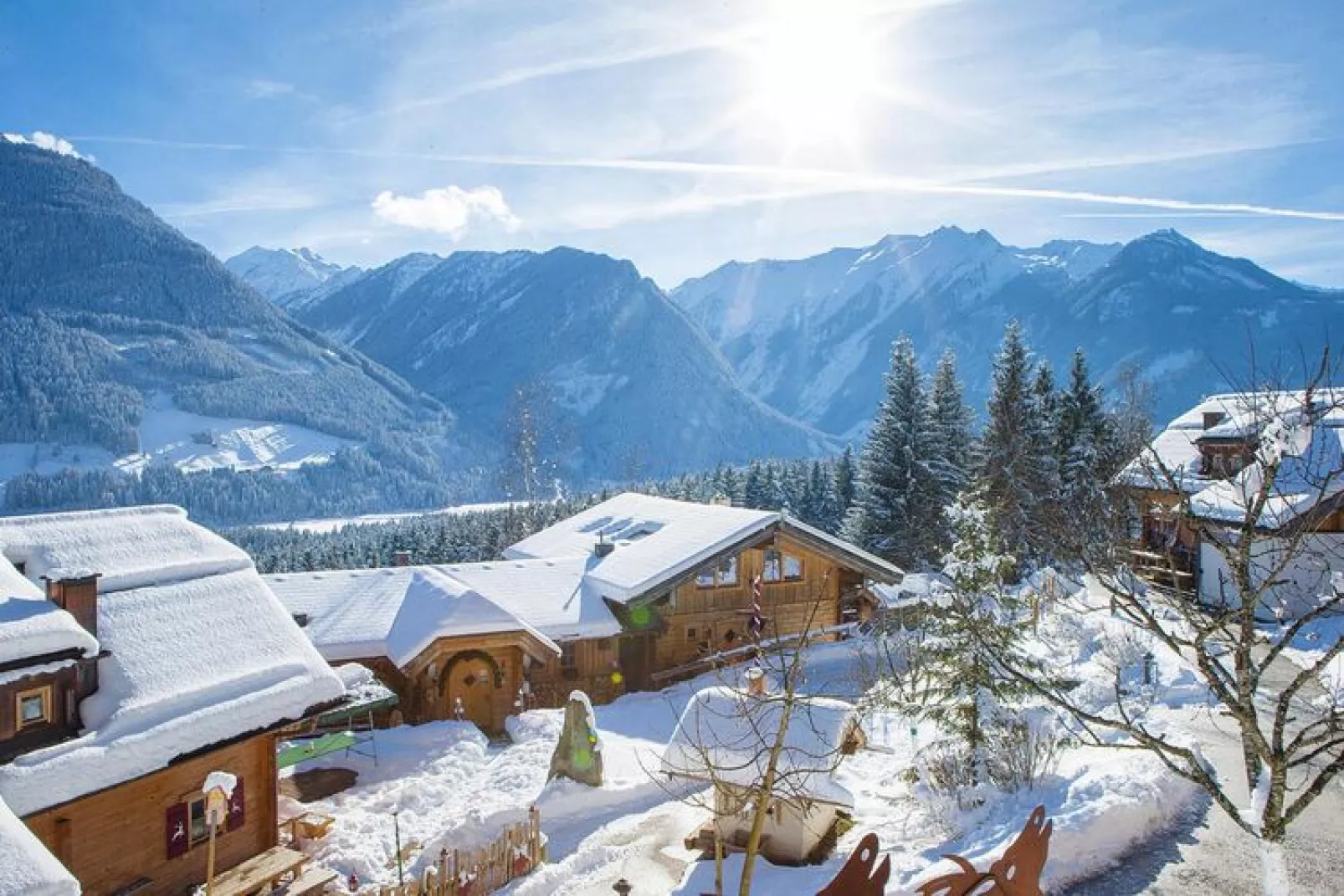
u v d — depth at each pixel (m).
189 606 18.47
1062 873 14.42
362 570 33.44
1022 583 40.06
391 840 19.45
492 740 28.19
